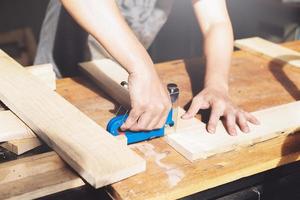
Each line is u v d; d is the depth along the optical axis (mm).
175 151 988
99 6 946
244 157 978
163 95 979
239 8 2641
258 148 1019
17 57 3115
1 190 781
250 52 1638
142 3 1668
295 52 1621
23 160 861
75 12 961
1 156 932
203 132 1042
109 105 1200
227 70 1313
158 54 2277
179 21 2277
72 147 875
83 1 943
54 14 1672
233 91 1320
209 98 1156
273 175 1021
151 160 944
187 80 1381
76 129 939
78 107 1180
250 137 1032
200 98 1160
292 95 1315
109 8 954
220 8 1426
